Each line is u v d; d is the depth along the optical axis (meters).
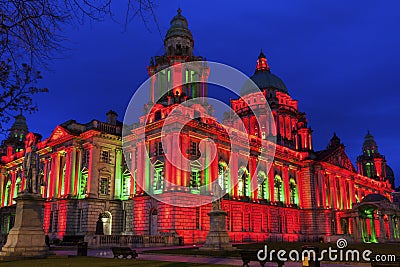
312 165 85.25
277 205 74.50
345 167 96.88
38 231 27.34
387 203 74.69
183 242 50.12
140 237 44.34
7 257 25.09
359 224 74.81
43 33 8.48
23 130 100.81
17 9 8.41
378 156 129.25
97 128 62.69
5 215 73.38
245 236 64.12
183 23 73.81
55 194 63.47
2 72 10.48
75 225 59.72
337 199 90.31
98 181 61.28
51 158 68.06
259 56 110.38
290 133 97.25
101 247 40.72
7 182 84.56
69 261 24.47
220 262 24.77
